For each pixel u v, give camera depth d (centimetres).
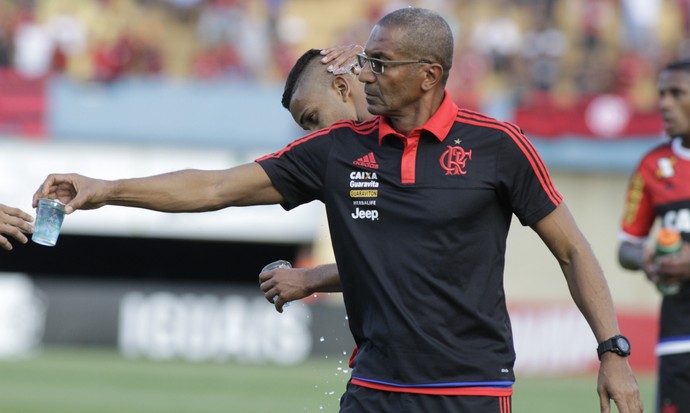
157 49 7481
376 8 7969
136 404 3888
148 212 6594
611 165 6962
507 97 6944
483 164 1422
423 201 1418
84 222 6562
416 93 1430
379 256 1440
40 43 7356
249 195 1492
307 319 5678
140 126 6688
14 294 5703
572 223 1466
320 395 4253
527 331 5744
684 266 2208
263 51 7600
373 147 1459
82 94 6644
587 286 1455
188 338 5684
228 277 7738
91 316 5728
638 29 7994
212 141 6744
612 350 1430
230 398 4112
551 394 4538
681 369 2255
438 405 1427
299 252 7394
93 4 7688
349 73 1666
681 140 2362
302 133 6744
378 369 1455
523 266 7125
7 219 1477
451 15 7950
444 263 1417
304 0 8081
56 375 4666
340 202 1464
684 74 2306
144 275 7694
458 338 1433
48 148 6569
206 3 7744
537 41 7844
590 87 7631
